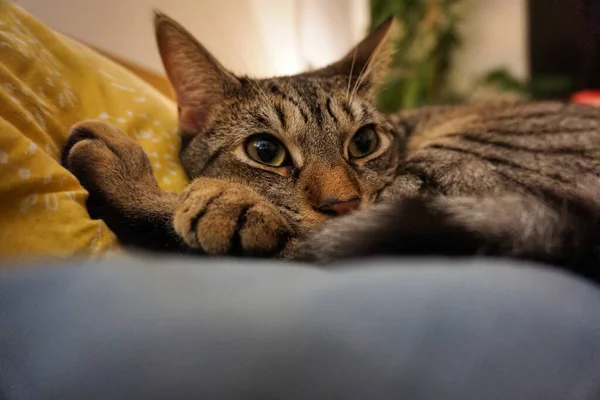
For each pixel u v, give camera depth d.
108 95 0.18
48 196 0.12
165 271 0.09
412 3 0.57
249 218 0.13
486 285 0.09
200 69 0.20
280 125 0.18
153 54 0.35
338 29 0.51
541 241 0.12
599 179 0.17
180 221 0.13
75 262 0.10
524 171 0.18
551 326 0.08
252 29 0.40
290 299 0.08
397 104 0.56
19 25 0.16
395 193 0.18
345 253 0.12
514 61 0.62
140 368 0.07
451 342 0.07
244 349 0.07
